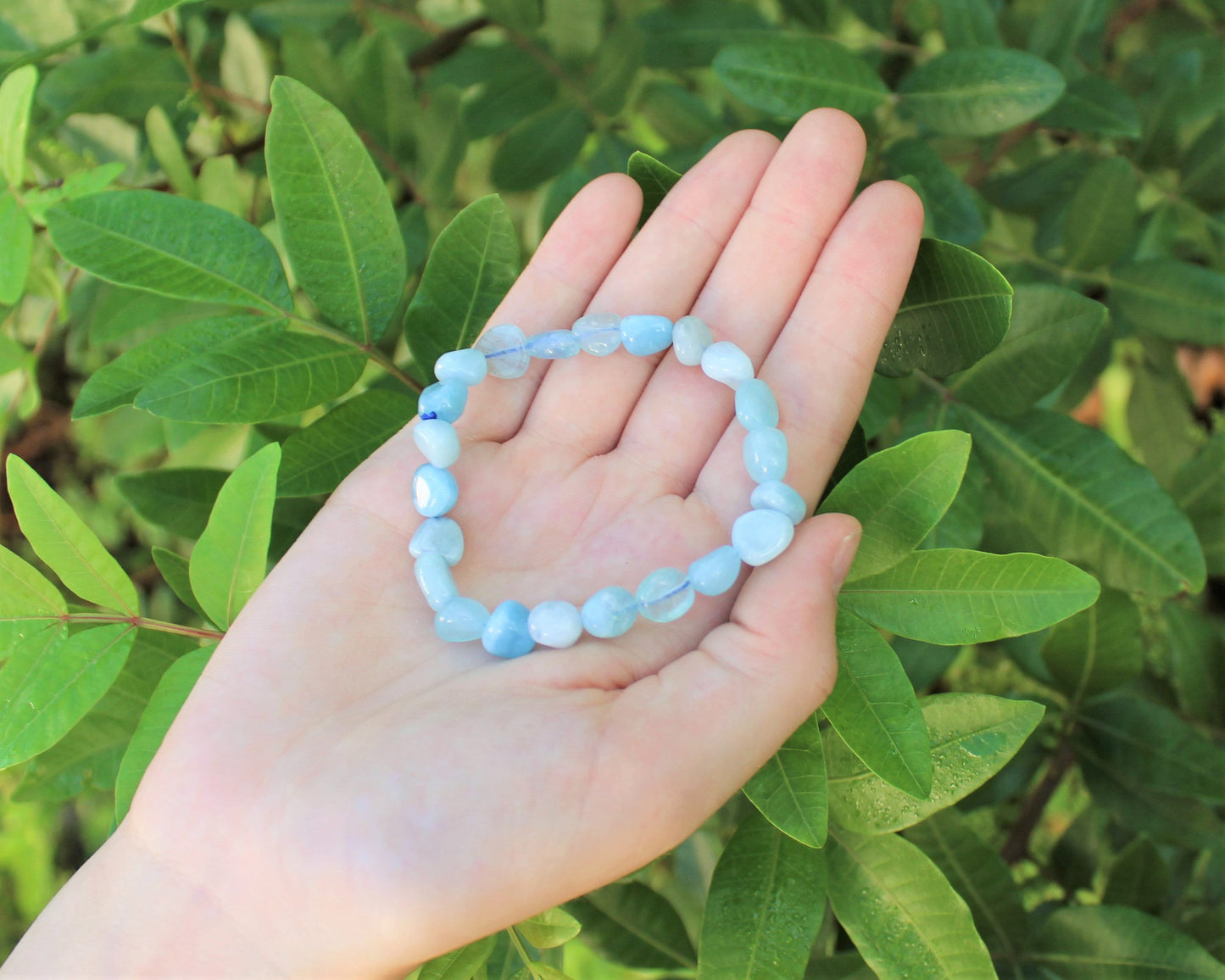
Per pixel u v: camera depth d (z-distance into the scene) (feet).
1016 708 0.74
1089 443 0.85
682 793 0.71
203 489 0.86
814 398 0.85
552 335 0.86
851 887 0.76
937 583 0.74
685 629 0.80
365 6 1.11
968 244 0.89
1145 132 1.02
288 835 0.70
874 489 0.75
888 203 0.83
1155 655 1.15
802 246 0.88
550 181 1.04
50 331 0.99
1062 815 1.21
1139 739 0.90
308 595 0.79
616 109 1.04
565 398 0.88
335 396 0.81
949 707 0.75
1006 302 0.78
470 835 0.69
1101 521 0.84
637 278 0.90
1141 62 1.08
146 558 1.55
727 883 0.75
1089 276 0.98
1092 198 0.94
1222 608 1.32
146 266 0.80
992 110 0.88
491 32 1.19
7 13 0.96
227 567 0.74
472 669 0.78
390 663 0.78
